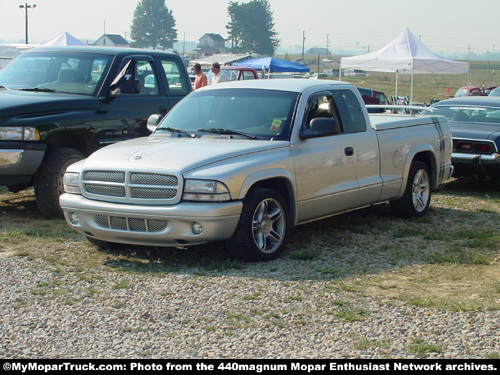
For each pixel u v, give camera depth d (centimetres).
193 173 616
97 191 652
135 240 640
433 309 518
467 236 784
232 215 623
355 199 771
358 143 770
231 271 624
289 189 688
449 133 951
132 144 699
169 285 579
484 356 429
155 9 16512
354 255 693
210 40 16638
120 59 922
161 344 451
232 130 714
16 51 2959
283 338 462
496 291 568
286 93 736
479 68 11969
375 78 8300
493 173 1095
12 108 810
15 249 690
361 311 513
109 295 550
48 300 535
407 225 844
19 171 808
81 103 865
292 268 638
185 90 1009
